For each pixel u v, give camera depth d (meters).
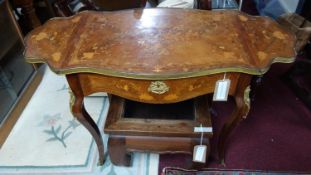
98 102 1.55
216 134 1.32
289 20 1.59
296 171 1.17
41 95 1.63
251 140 1.31
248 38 0.87
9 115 1.40
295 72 1.61
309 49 1.58
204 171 1.18
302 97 1.51
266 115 1.44
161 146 1.05
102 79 0.85
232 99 1.51
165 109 1.08
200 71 0.75
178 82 0.81
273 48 0.82
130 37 0.89
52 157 1.27
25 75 1.61
